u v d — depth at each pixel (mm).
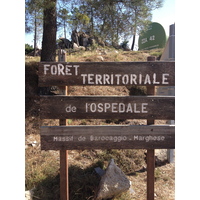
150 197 2746
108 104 2723
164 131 2730
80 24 7320
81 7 6656
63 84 2713
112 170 3127
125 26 6621
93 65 2715
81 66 2711
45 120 5434
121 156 4008
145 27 7004
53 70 2711
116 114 2725
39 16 6184
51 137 2705
